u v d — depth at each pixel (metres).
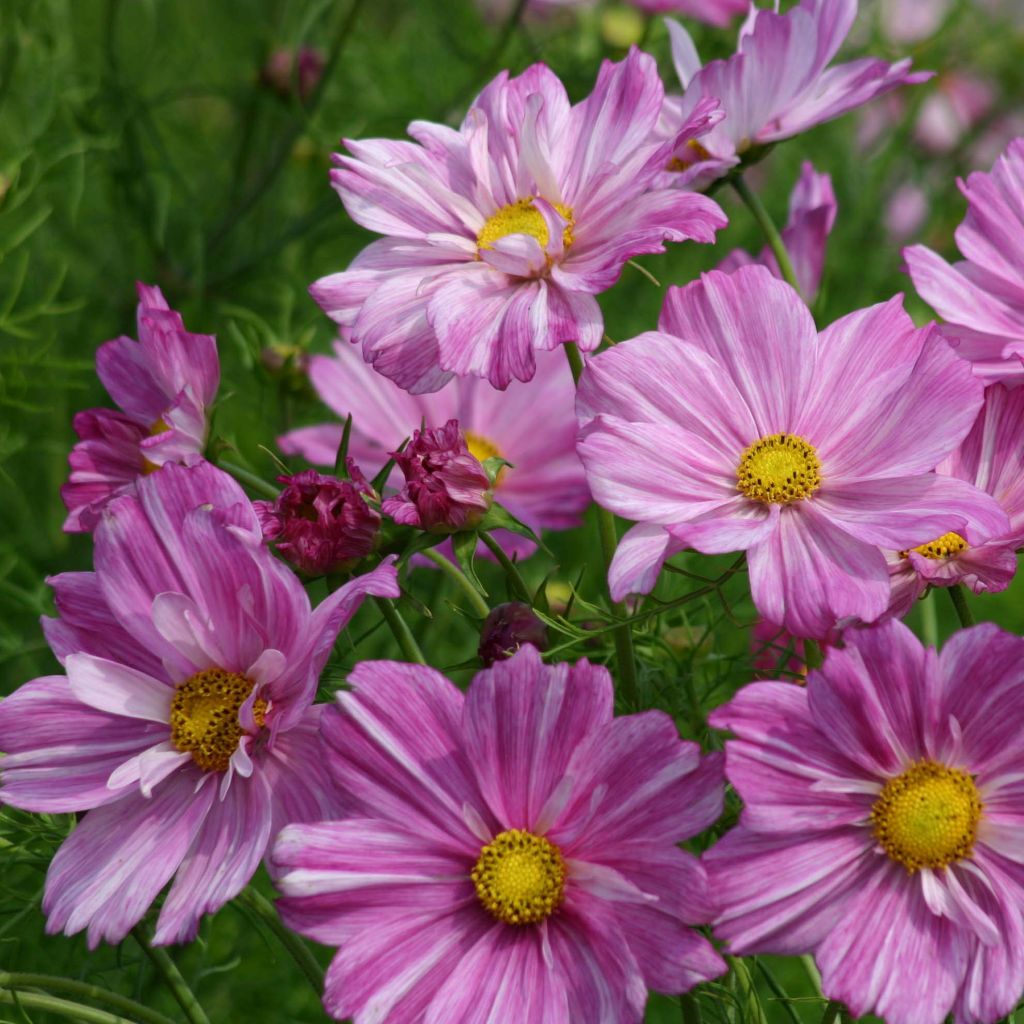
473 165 0.96
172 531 0.91
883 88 1.00
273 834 0.90
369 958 0.88
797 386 0.92
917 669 0.88
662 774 0.88
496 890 0.89
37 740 0.92
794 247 1.06
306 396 1.14
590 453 0.91
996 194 0.96
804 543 0.91
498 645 0.94
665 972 0.87
